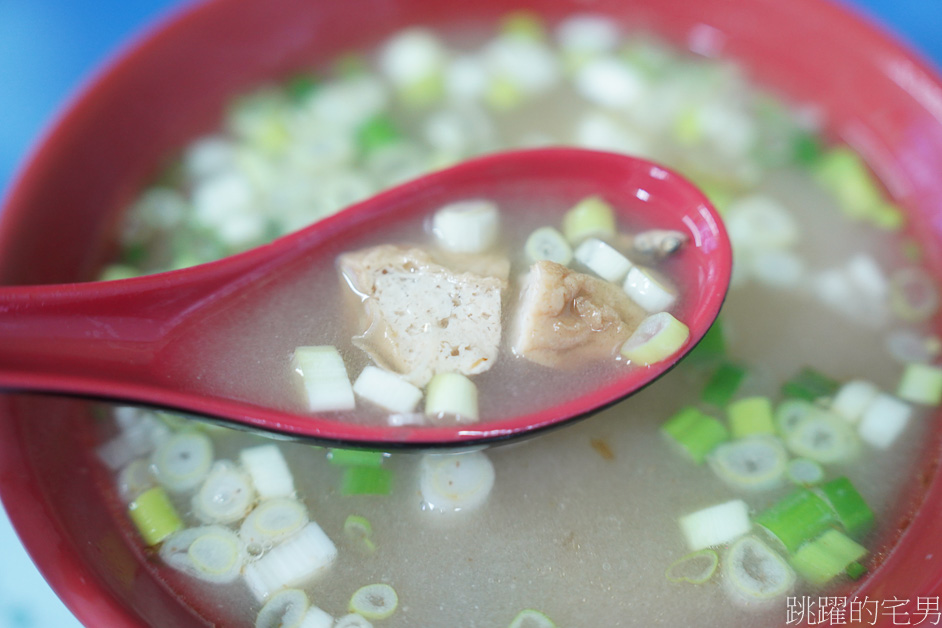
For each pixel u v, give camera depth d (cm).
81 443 18
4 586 17
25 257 18
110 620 15
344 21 22
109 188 20
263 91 22
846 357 19
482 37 23
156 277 17
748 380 19
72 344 16
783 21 22
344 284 18
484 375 17
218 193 21
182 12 21
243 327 17
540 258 18
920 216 21
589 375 17
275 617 17
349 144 22
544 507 18
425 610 17
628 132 22
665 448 18
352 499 18
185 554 17
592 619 17
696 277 18
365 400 17
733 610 17
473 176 18
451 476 18
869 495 18
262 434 17
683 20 23
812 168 21
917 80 20
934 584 16
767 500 18
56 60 24
